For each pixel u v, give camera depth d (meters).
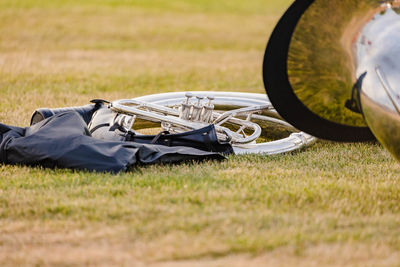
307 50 14.79
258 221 12.16
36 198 13.70
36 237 11.73
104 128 18.17
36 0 73.88
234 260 10.60
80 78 32.97
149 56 43.66
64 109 19.31
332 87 15.02
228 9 79.88
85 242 11.43
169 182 14.80
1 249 11.25
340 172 16.28
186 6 79.94
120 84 31.72
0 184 14.76
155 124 20.36
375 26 13.99
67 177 15.14
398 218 12.59
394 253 10.93
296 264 10.48
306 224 12.09
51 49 44.59
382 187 14.70
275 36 14.63
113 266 10.49
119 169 15.55
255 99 21.58
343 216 12.67
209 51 47.59
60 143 15.99
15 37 49.66
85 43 48.66
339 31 14.48
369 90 13.77
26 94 27.52
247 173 15.89
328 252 10.88
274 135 21.31
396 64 13.39
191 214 12.62
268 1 90.62
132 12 70.56
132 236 11.59
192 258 10.72
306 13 14.46
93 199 13.61
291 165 17.08
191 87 31.59
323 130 15.76
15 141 16.31
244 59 43.78
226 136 18.64
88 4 74.25
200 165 16.69
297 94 15.19
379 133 13.73
